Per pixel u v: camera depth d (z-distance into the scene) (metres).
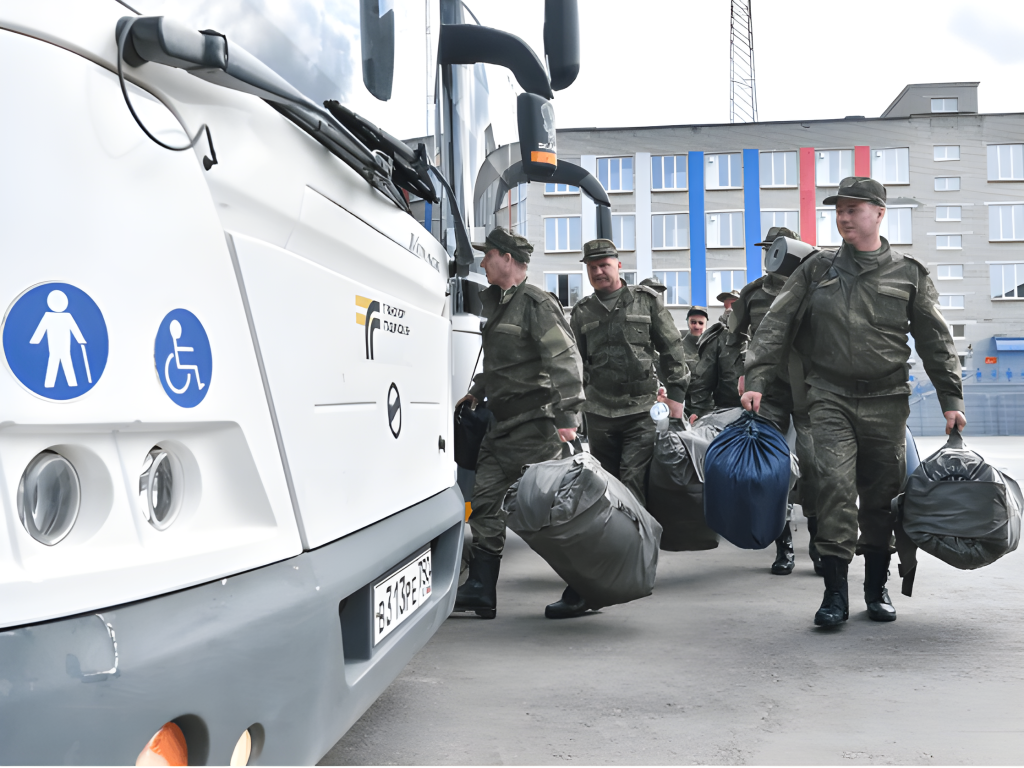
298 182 2.03
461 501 3.44
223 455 1.66
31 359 1.24
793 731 3.08
